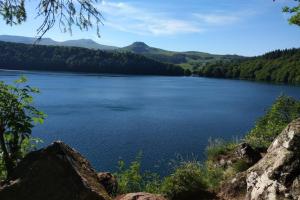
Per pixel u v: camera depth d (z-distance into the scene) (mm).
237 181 7188
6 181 6312
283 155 6195
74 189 6070
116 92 109875
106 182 7465
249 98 99375
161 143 40438
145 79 192250
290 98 16562
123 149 37406
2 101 6984
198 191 7539
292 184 5781
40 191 6012
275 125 14500
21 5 5715
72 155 6758
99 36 5676
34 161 6383
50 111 64938
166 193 7609
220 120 58750
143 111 68875
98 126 50844
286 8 13961
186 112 68750
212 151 11273
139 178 10023
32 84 119000
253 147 11273
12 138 7090
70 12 5480
